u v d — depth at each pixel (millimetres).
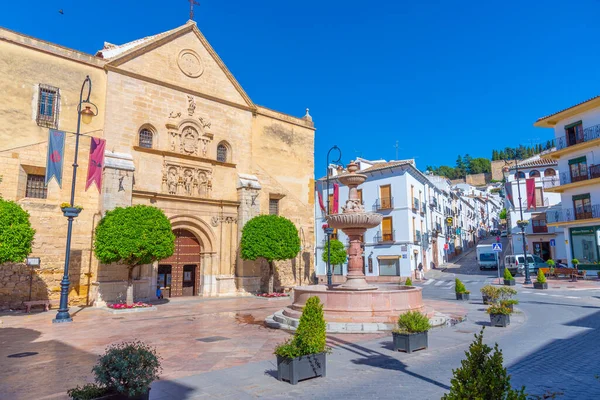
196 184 24672
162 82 23797
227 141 26906
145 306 17859
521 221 29375
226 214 25734
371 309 11969
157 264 22422
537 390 6184
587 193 32656
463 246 66312
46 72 20016
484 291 14484
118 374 5219
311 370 7004
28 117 19250
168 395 6215
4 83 18750
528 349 8984
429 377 6996
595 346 9164
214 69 26828
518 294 21750
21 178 18797
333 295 12352
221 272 25016
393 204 39312
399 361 8172
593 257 32125
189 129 24922
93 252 20094
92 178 19906
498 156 143375
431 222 46438
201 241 24969
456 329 11680
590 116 32500
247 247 23594
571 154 34281
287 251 23562
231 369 7754
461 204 68062
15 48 19234
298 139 32531
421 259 40656
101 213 19906
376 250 39875
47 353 9492
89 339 11219
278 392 6348
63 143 18234
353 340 10305
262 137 29891
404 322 9250
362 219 13680
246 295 24969
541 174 44344
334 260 31109
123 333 12102
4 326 13719
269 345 10078
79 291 19734
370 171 40656
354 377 7109
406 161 42281
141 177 22281
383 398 5965
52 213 19375
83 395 5051
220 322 14172
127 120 22172
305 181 32500
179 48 25094
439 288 28547
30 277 18484
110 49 26406
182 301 21781
